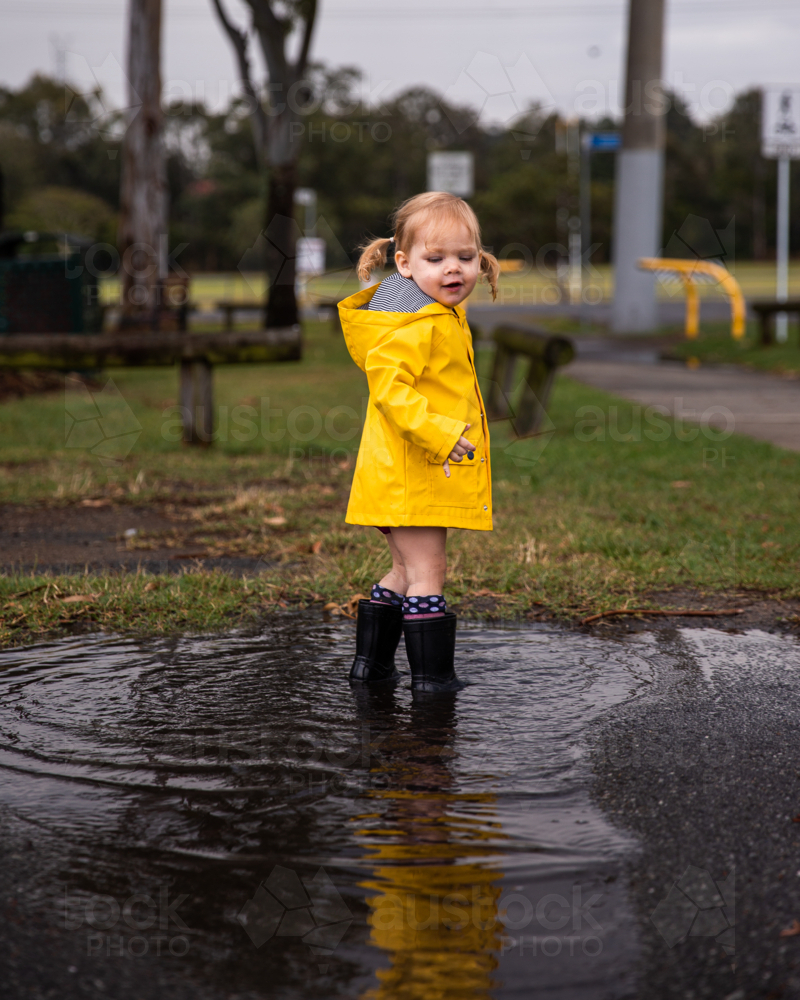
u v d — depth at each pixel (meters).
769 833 2.03
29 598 3.76
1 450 7.43
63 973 1.60
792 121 16.53
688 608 3.72
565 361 7.72
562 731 2.57
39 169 70.94
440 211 2.73
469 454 2.63
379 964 1.62
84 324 12.98
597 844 1.99
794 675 3.00
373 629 2.96
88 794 2.21
